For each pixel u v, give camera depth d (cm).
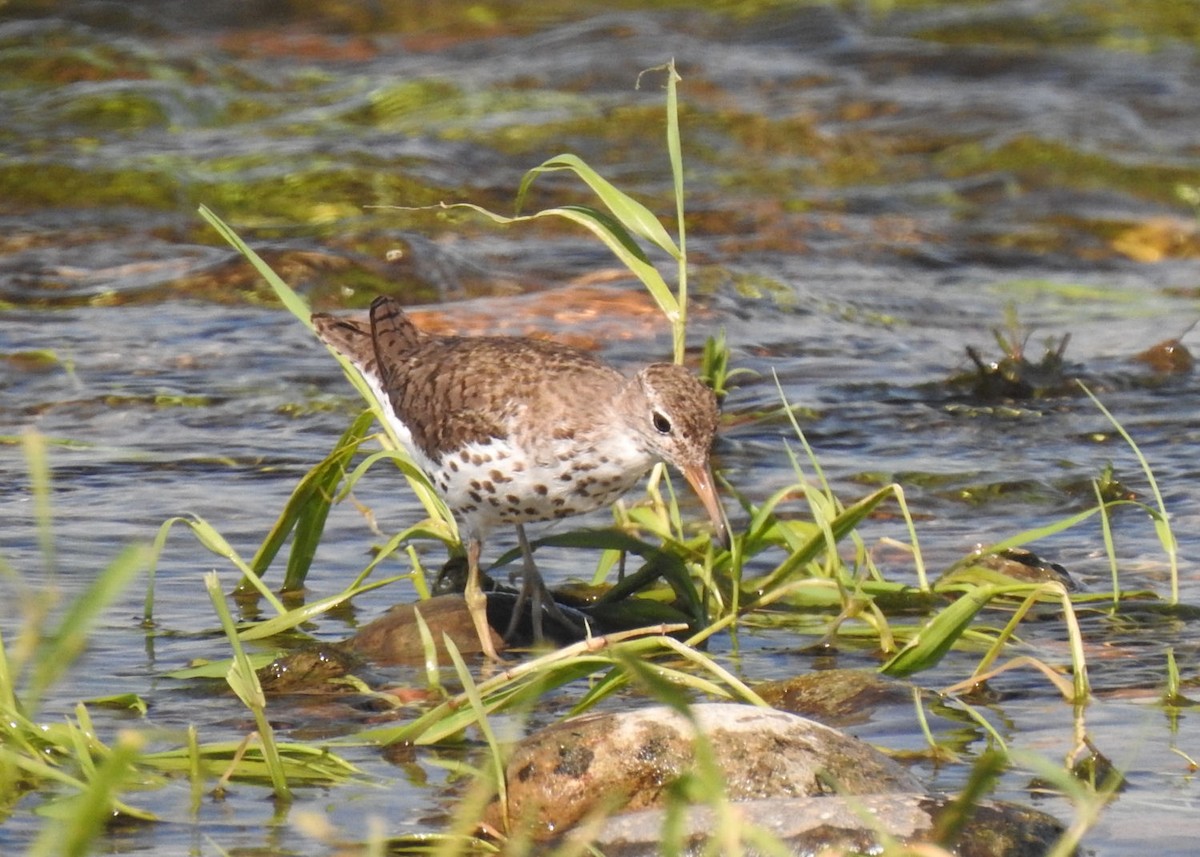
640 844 688
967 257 2278
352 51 3103
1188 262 2300
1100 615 1029
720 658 967
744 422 1521
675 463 1023
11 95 2627
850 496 1297
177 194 2250
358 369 1219
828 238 2300
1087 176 2577
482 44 3156
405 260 1991
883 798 703
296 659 923
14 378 1602
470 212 2275
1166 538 1029
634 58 3011
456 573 1100
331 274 1947
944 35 3272
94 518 1215
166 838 702
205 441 1435
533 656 988
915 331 1891
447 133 2562
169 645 970
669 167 2536
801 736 743
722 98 2848
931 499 1295
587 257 2106
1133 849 689
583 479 1036
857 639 998
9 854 675
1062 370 1656
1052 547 1177
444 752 805
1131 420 1526
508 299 1853
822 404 1579
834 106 2831
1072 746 811
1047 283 2150
